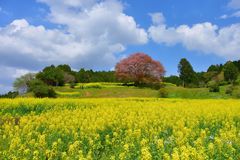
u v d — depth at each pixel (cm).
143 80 8450
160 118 1989
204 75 10038
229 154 1166
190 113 2192
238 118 2156
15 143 1289
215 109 2447
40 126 1811
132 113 2180
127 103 3108
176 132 1518
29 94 6081
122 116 2119
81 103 3027
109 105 2956
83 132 1548
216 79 8769
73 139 1467
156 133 1555
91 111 2345
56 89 7712
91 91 7431
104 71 11175
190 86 8775
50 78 8531
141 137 1512
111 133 1645
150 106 2758
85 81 10369
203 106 2697
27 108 2722
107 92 7312
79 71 10912
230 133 1430
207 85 8188
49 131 1667
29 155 1200
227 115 2169
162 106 2750
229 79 8312
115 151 1245
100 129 1666
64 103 2970
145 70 8462
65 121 1939
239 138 1423
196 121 1922
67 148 1338
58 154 1249
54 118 1961
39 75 8506
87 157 1117
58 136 1519
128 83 9100
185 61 9606
